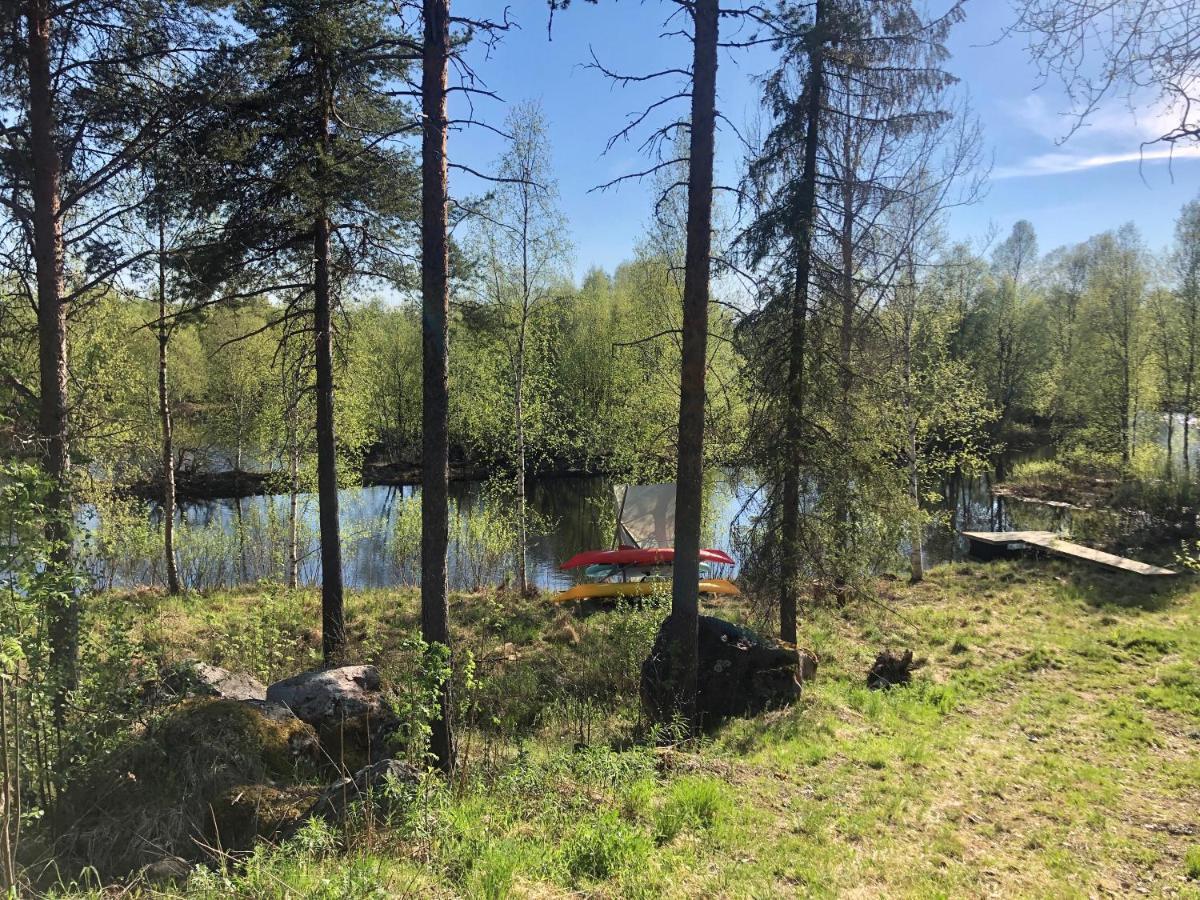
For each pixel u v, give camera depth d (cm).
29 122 740
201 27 793
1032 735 781
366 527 2502
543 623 1395
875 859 500
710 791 580
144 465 2677
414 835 466
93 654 607
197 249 941
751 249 1012
